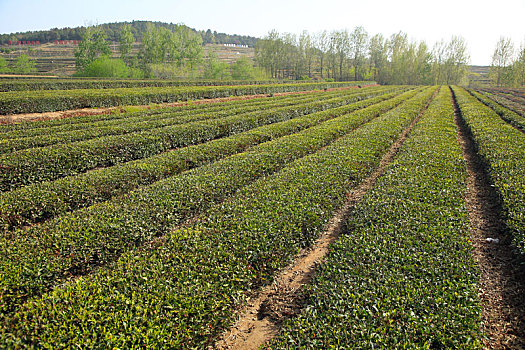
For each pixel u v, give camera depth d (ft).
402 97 142.61
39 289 21.17
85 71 226.17
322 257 26.02
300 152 47.98
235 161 41.34
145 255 21.44
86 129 61.31
